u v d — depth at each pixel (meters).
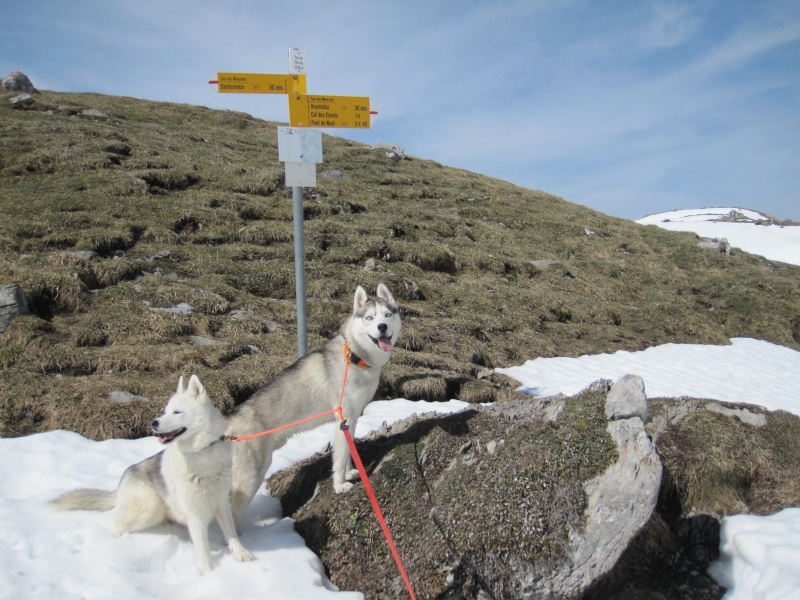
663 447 5.89
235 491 5.19
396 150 29.69
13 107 22.61
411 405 9.05
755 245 50.47
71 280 10.62
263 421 5.48
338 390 5.78
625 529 4.37
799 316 20.52
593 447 4.88
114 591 4.10
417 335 12.03
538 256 20.81
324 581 4.62
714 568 5.20
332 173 23.77
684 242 27.22
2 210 13.73
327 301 12.78
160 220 14.73
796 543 4.75
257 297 12.27
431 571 4.36
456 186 27.22
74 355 8.84
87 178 16.59
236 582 4.31
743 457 5.90
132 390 8.17
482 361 12.31
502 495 4.65
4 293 9.46
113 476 6.15
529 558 4.31
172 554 4.75
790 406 11.89
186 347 9.63
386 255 16.25
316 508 5.30
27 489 5.83
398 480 5.23
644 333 16.89
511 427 5.47
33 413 7.53
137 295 11.02
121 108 26.52
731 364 15.02
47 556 4.36
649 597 4.82
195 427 4.45
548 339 14.49
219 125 27.53
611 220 29.34
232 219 15.85
